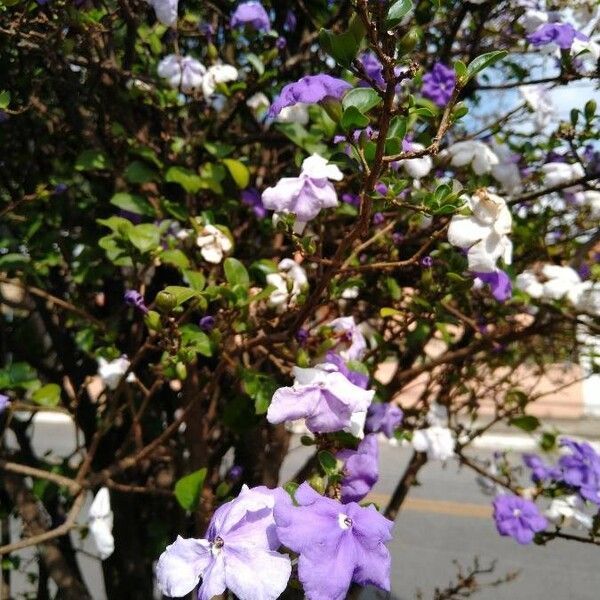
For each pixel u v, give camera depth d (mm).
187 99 417
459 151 345
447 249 362
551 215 448
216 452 429
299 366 270
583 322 382
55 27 335
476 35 420
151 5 346
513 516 398
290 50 465
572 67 378
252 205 400
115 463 347
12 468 321
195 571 197
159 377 351
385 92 205
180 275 420
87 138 381
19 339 498
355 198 371
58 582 393
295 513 196
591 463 389
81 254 417
